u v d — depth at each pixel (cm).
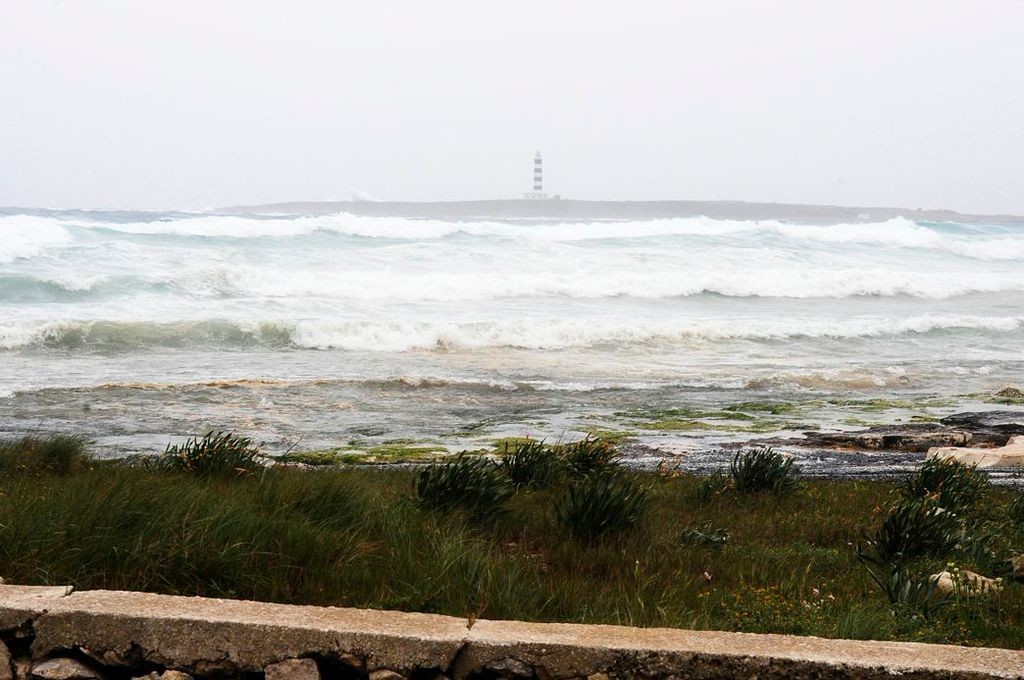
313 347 2544
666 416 1848
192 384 1967
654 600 603
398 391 2019
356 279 3338
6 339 2336
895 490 1170
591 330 2767
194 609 401
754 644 386
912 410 1969
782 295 3847
